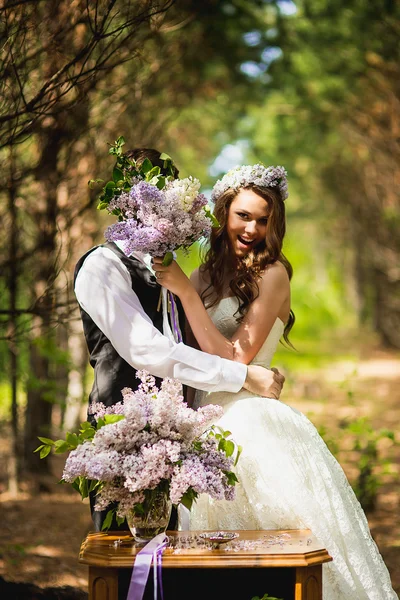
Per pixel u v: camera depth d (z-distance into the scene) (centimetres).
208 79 1356
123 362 443
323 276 5306
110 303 435
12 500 1020
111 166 846
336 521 442
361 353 3119
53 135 681
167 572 372
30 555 759
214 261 504
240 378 443
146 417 367
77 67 589
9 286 763
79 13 536
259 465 438
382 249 2309
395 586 660
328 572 425
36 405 1107
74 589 560
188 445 370
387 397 1894
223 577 373
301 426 461
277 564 346
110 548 365
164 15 616
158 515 371
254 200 488
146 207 407
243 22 1244
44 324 678
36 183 776
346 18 1350
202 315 450
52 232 767
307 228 4678
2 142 567
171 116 1141
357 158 2181
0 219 786
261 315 475
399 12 1259
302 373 2402
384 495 998
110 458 355
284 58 1498
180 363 432
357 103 1631
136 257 449
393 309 3069
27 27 504
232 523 436
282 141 2414
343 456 1149
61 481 358
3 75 507
